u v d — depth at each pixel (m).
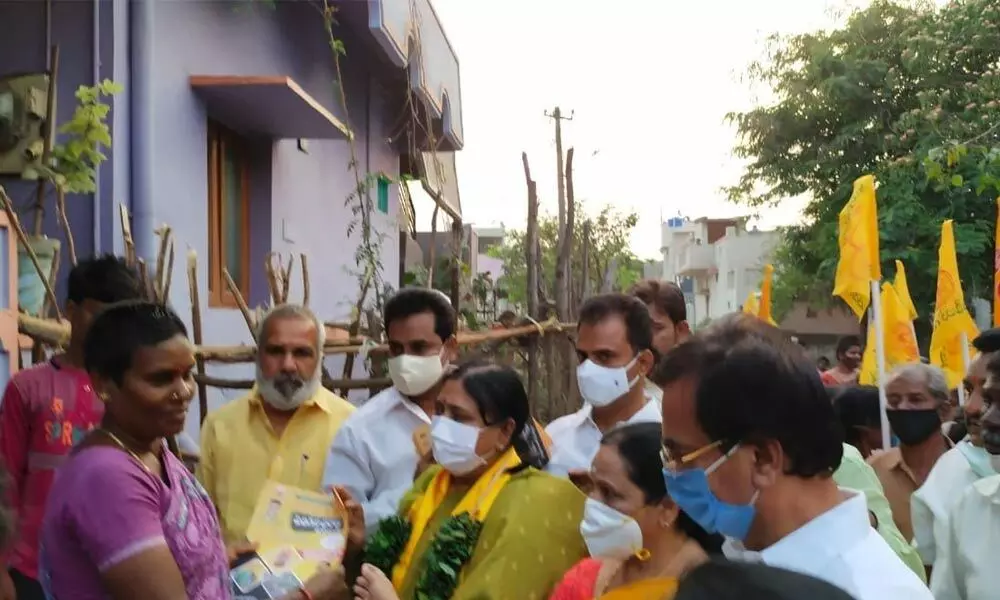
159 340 2.14
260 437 3.66
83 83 5.33
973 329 6.29
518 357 7.86
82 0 5.33
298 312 3.70
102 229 5.29
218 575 2.29
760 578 0.99
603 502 2.31
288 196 7.79
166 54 5.75
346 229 9.39
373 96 10.12
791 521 1.68
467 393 2.88
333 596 2.65
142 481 2.09
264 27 7.13
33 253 3.74
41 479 3.18
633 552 2.29
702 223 44.62
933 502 3.39
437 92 9.72
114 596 2.00
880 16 16.88
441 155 12.59
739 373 1.65
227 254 6.98
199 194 6.18
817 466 1.66
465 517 2.76
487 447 2.87
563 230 7.63
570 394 7.30
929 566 3.52
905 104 16.42
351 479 3.54
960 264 15.24
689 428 1.71
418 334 3.60
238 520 3.52
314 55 8.20
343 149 9.23
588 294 8.13
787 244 19.95
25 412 3.21
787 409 1.64
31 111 4.98
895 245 15.25
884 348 6.54
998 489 2.84
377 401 3.71
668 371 1.76
